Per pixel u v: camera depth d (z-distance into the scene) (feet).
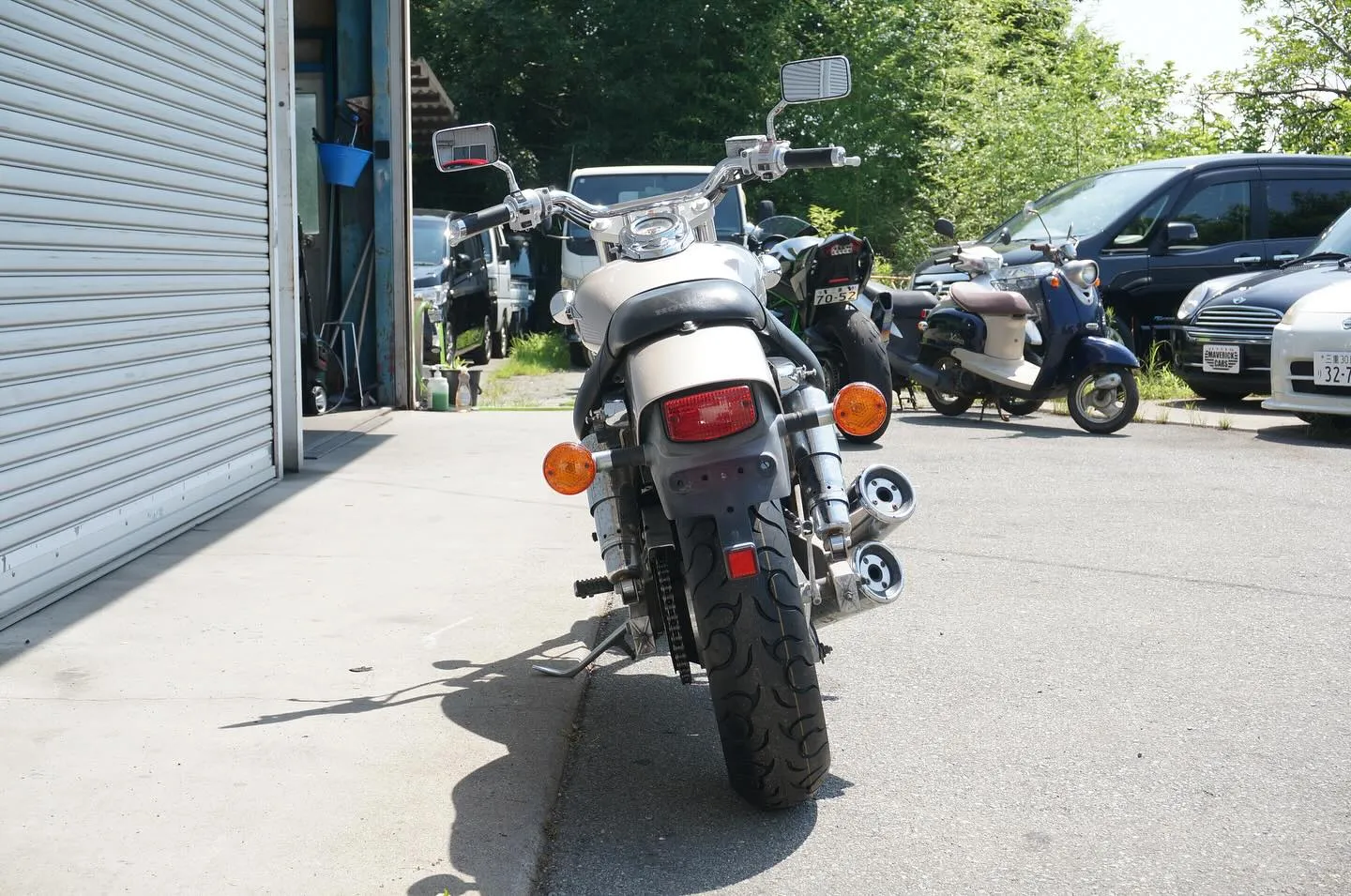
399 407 37.83
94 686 13.43
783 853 10.06
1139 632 15.83
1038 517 22.38
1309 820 10.57
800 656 9.95
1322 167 44.42
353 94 38.19
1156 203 43.16
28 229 15.97
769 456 9.96
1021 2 95.25
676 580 10.88
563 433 32.09
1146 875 9.64
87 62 17.61
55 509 16.75
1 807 10.48
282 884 9.32
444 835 10.12
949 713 13.16
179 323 20.84
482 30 82.17
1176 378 41.32
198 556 19.13
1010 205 68.95
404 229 37.70
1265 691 13.73
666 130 84.28
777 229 33.50
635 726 12.81
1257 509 22.97
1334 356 30.14
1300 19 87.71
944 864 9.86
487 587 17.43
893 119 80.53
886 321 31.22
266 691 13.34
